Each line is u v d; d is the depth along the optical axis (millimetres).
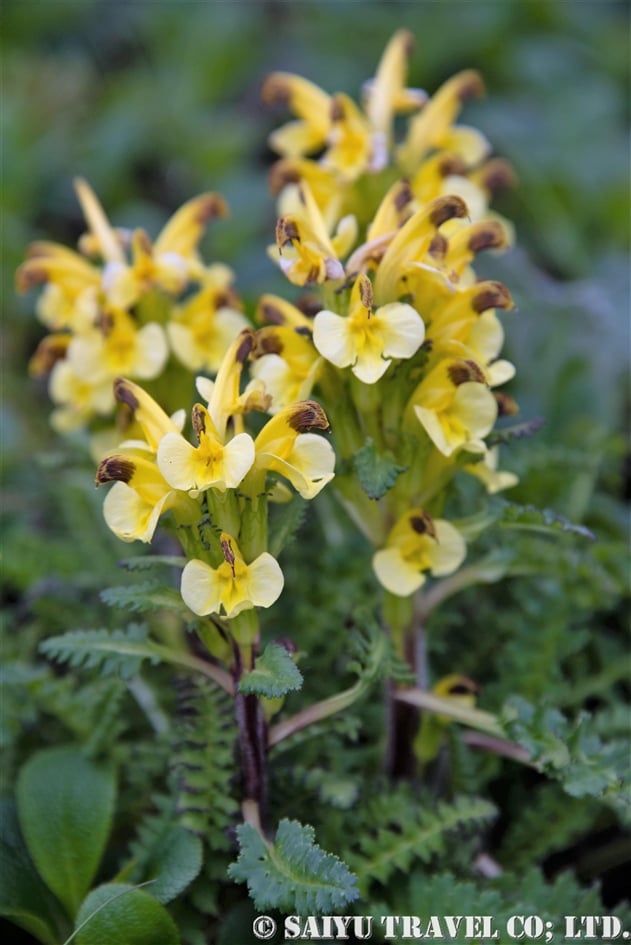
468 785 291
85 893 275
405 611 279
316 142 320
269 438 255
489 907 268
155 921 263
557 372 372
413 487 270
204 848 274
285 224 261
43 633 324
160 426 260
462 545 271
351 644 271
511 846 295
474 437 267
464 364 262
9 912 272
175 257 297
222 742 276
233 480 248
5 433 385
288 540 261
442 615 309
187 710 283
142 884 267
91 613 323
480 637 321
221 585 253
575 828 294
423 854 274
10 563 329
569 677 323
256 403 259
